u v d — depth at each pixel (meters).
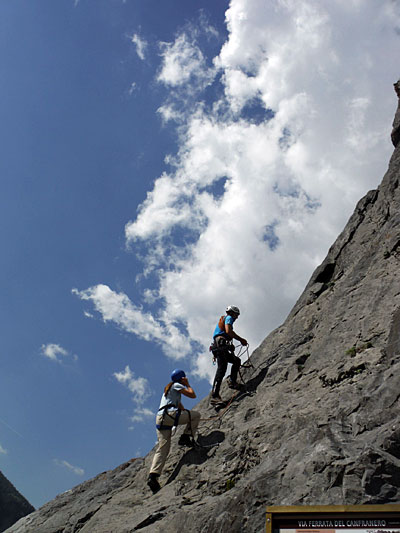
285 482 5.46
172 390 8.62
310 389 7.91
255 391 9.23
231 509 5.63
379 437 5.25
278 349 10.27
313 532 4.11
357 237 11.01
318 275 11.39
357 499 4.77
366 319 8.25
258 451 6.92
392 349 6.89
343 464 5.13
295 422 6.86
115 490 9.51
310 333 9.69
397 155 11.25
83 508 9.61
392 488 4.75
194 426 8.36
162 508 7.08
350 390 6.74
